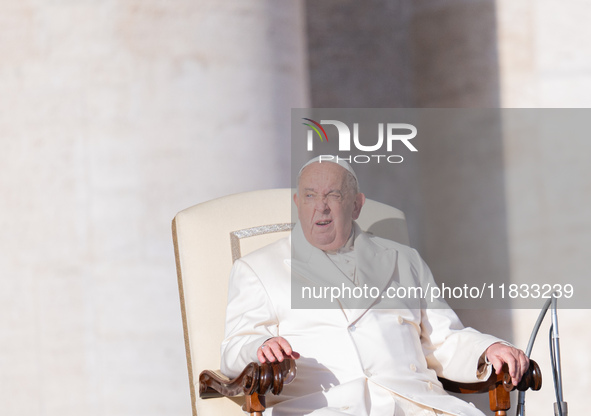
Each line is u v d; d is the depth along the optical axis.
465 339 2.18
